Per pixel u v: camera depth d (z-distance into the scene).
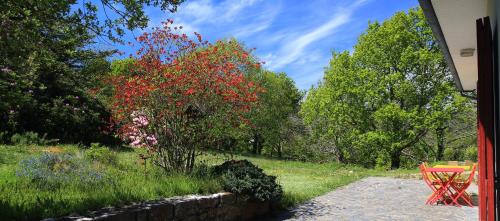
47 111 14.77
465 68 8.13
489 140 4.33
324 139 28.42
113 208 5.26
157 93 8.13
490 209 4.25
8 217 4.32
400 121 23.34
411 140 23.72
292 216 8.20
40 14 4.93
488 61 4.42
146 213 5.30
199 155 8.77
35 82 13.73
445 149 26.55
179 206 5.93
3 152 10.27
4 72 7.10
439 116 22.36
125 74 8.70
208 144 8.73
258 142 36.22
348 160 27.81
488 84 4.40
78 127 15.56
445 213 8.80
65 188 6.42
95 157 9.98
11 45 4.86
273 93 32.69
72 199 5.47
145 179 7.30
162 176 7.69
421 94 23.25
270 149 36.69
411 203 10.07
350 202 10.05
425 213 8.77
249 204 7.86
